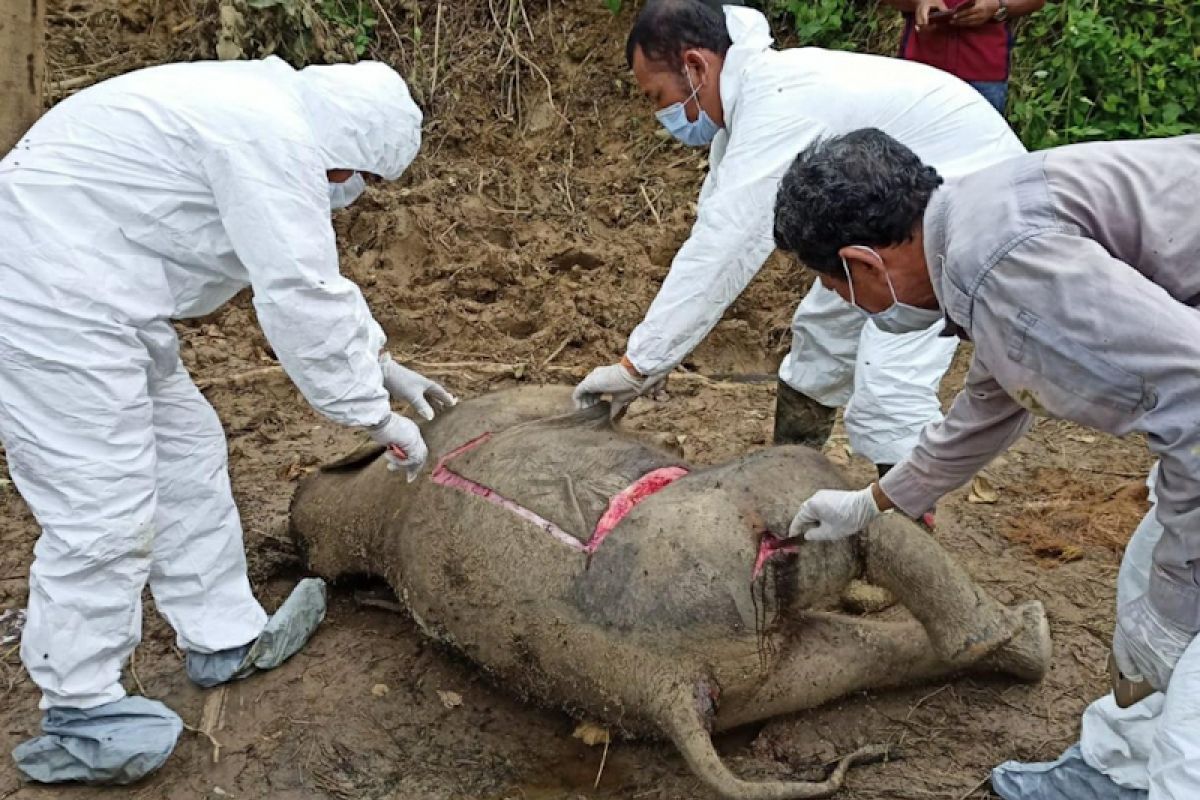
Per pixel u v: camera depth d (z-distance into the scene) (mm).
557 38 7906
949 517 4453
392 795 3121
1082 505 4520
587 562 3117
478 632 3283
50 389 2867
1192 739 2053
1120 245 2080
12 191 2844
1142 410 1955
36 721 3381
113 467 2934
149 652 3719
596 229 6934
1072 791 2834
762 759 3148
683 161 7336
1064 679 3443
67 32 7453
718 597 2967
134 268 2934
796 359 4359
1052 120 6875
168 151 2873
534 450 3508
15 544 4309
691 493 3182
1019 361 2045
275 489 4762
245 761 3234
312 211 2883
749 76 3422
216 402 5438
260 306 2881
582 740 3297
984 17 4938
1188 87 6734
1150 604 2193
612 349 5918
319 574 4039
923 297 2330
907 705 3332
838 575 3148
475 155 7570
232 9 6922
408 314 6082
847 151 2268
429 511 3516
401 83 3164
